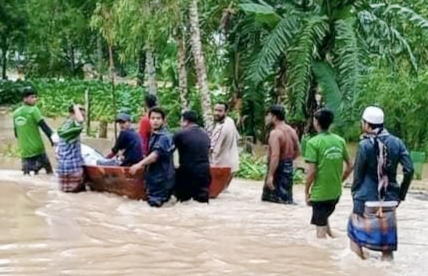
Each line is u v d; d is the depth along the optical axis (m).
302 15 21.72
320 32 21.16
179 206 12.67
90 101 32.16
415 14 21.91
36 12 44.62
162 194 12.56
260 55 21.50
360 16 22.08
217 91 26.86
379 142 9.05
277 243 10.12
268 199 13.54
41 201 12.47
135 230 10.62
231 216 12.02
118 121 13.47
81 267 8.52
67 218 11.23
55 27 46.06
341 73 20.80
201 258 9.13
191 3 20.38
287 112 22.06
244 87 23.50
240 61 23.48
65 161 13.22
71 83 43.56
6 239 9.75
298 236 10.61
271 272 8.62
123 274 8.27
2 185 13.86
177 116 25.14
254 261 9.11
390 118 22.53
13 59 52.16
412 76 22.12
